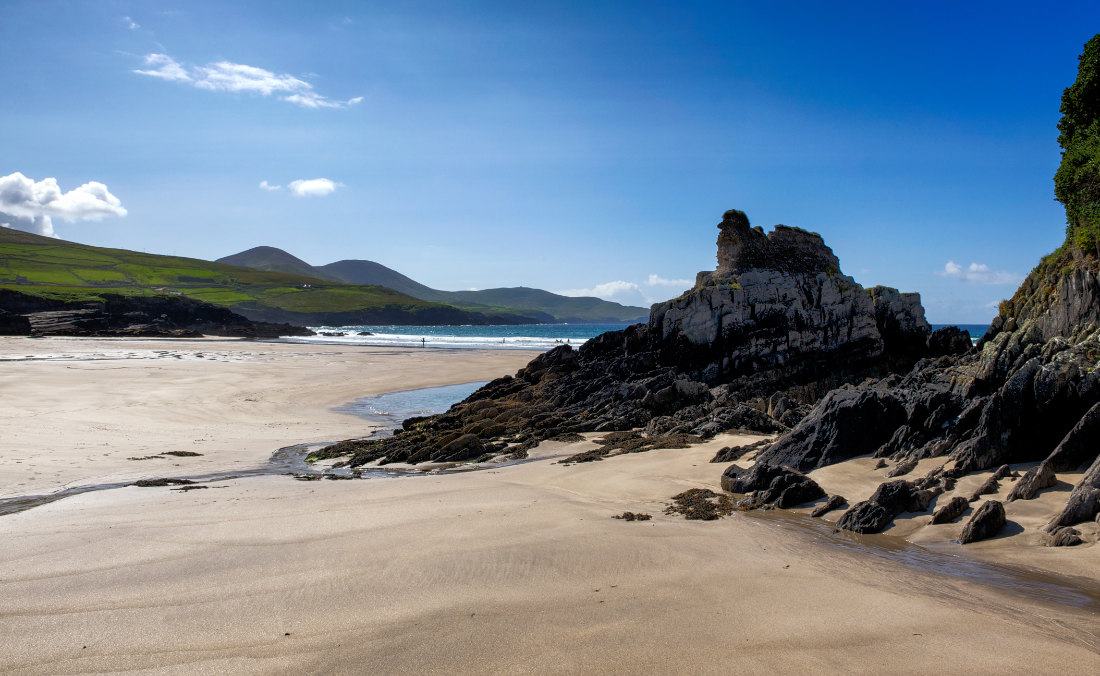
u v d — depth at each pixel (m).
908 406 19.52
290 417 37.59
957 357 33.03
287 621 9.83
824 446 19.30
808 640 8.90
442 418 33.84
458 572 11.87
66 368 53.69
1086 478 13.27
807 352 37.66
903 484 15.02
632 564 12.21
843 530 14.38
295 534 14.59
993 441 16.14
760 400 32.41
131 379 48.31
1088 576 10.95
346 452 26.89
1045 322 29.88
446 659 8.48
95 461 23.88
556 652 8.61
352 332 186.12
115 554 13.24
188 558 12.95
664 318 38.62
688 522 15.30
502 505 17.16
